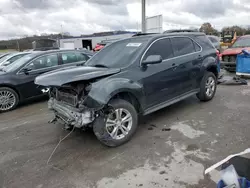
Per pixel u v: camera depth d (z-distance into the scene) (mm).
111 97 3061
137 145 3334
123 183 2496
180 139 3439
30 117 4934
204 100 5223
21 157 3186
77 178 2643
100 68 3613
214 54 5281
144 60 3680
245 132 3529
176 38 4477
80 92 3098
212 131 3648
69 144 3502
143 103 3660
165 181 2475
